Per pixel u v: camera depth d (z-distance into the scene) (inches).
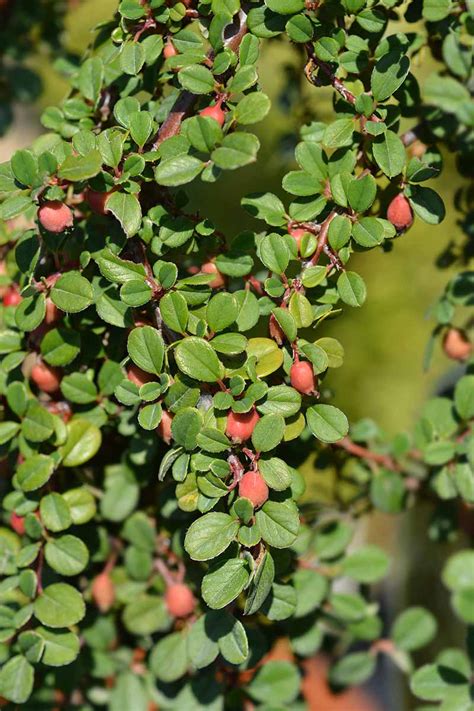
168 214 21.3
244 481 20.1
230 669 23.7
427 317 24.5
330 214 21.3
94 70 22.4
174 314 20.6
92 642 24.1
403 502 25.4
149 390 20.6
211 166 20.5
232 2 21.0
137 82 22.4
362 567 24.6
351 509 25.8
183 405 20.5
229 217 47.1
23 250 21.2
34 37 32.1
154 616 23.9
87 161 20.3
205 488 20.1
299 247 21.3
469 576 25.0
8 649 22.8
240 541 19.9
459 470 23.7
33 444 22.1
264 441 20.1
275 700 23.7
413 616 25.5
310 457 24.8
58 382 22.2
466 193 25.1
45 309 21.1
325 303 21.3
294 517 20.1
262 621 24.6
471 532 27.5
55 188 20.3
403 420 49.8
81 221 22.7
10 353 22.1
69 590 21.8
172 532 23.8
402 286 51.5
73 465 22.1
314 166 21.5
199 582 23.5
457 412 24.2
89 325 22.1
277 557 21.6
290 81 28.6
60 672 24.0
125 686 24.3
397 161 21.0
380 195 22.4
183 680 24.1
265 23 21.1
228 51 20.7
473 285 23.8
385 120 21.4
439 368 48.4
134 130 20.8
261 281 22.4
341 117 21.7
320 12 21.6
